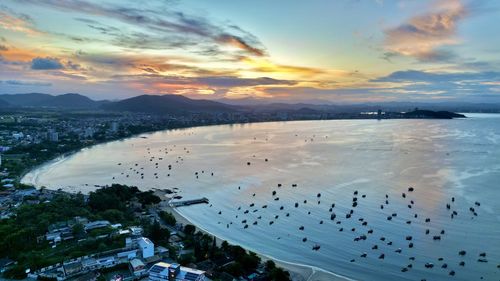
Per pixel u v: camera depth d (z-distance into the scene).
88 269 172.50
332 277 183.25
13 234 194.88
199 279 161.62
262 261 197.88
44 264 171.75
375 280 180.00
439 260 196.50
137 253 188.50
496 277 179.62
